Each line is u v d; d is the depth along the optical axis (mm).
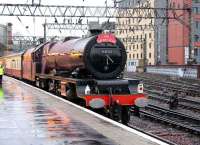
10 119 13898
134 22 102000
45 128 12172
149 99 29625
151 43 100500
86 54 19859
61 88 22984
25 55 40875
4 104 18453
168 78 57062
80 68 20391
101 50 20062
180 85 41875
